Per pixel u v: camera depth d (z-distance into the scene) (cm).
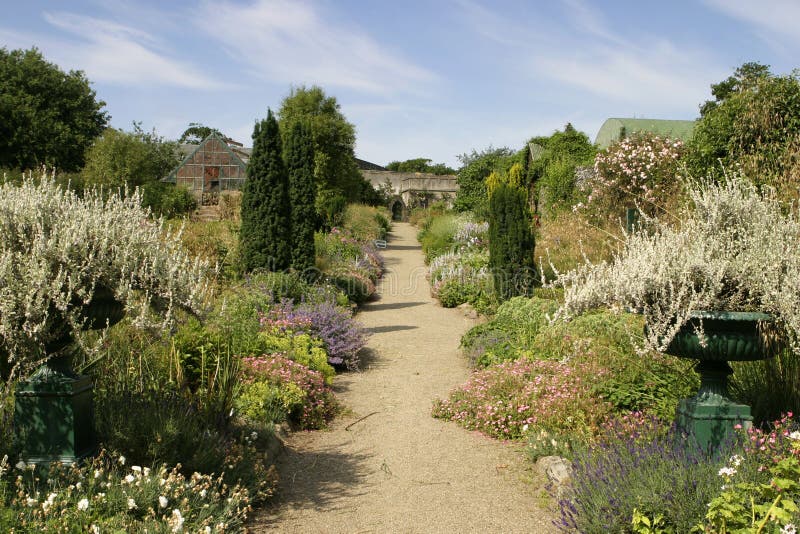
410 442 557
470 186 3594
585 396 531
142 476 334
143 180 2877
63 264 327
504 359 749
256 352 719
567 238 1298
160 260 355
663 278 358
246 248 1152
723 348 351
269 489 407
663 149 1252
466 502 414
